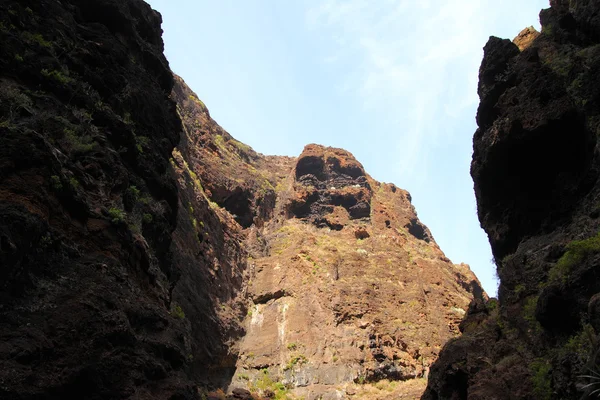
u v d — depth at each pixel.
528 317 16.59
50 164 11.93
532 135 19.23
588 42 20.47
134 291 13.37
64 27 16.94
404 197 90.38
